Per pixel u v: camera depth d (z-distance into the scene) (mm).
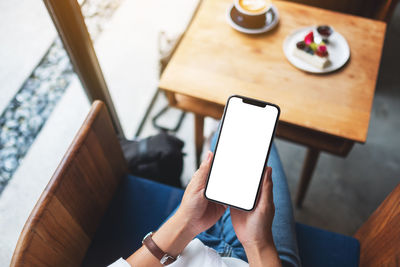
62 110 1904
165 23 2232
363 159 1749
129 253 989
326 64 1246
